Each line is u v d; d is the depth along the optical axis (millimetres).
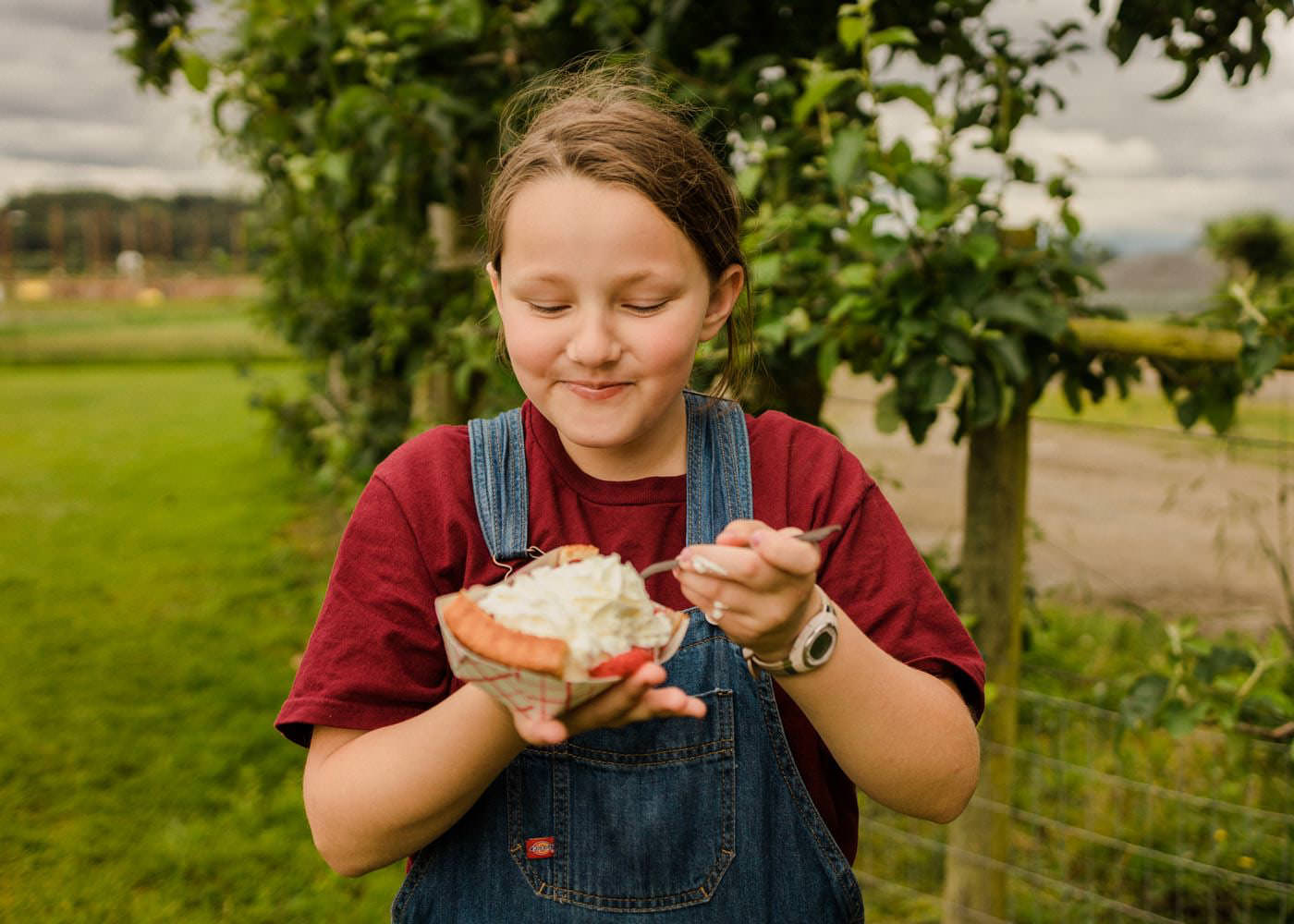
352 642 1092
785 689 1016
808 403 2502
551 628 876
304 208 4574
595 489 1150
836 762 1207
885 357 2096
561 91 1479
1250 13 1938
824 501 1156
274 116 3244
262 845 3211
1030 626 2701
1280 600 4504
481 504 1146
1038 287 2115
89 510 7707
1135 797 3129
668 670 1110
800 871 1124
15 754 3793
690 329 1027
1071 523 5785
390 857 1041
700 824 1104
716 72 2428
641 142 1022
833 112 2348
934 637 1129
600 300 991
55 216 33906
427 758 980
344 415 4062
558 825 1104
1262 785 3109
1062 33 2338
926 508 5746
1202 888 2766
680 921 1099
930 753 1020
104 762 3734
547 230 980
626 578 932
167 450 10445
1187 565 5023
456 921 1124
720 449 1178
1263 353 1956
